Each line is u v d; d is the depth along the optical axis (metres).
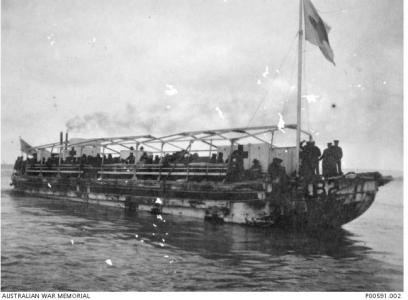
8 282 10.60
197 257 13.02
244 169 19.56
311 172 17.00
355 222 20.67
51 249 13.72
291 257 13.22
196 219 19.95
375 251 14.12
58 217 20.33
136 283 10.66
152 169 24.28
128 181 23.42
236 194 18.44
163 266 12.03
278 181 17.41
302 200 16.98
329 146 17.22
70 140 30.58
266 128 18.92
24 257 12.73
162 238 15.59
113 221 19.31
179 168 22.06
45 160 33.03
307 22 17.88
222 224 18.66
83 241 14.95
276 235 16.41
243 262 12.57
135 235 16.06
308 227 16.94
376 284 11.02
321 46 18.06
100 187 25.19
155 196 21.88
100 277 10.99
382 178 17.27
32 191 31.05
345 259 13.12
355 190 16.94
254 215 17.98
